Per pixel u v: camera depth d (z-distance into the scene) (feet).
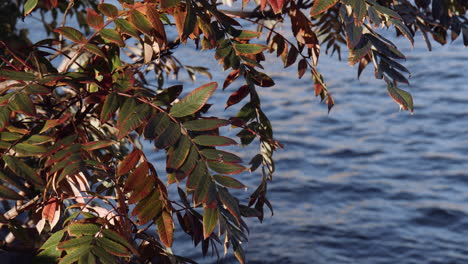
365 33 6.65
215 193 5.42
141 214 6.01
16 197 5.47
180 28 6.57
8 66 7.12
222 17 7.34
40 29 38.45
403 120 43.04
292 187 34.55
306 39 8.16
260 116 8.05
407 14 10.00
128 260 6.88
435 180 34.94
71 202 11.24
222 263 27.12
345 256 28.76
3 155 5.66
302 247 29.25
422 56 54.19
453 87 47.78
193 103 5.90
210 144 5.68
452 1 10.20
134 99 6.15
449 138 39.93
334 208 32.63
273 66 55.26
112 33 6.41
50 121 6.22
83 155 6.21
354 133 41.63
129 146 14.35
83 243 5.70
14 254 7.56
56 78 6.13
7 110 5.65
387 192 33.96
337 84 50.24
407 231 30.32
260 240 29.50
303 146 39.86
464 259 28.07
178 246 27.76
